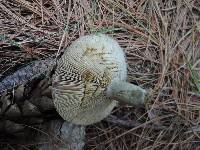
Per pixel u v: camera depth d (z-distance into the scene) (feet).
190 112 1.34
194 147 1.32
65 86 1.05
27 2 1.39
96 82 1.03
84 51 1.04
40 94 1.17
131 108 1.34
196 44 1.42
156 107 1.32
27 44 1.34
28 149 1.27
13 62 1.31
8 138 1.24
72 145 1.24
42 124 1.26
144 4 1.45
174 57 1.38
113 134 1.31
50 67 1.25
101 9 1.43
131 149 1.30
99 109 1.09
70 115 1.10
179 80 1.36
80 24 1.39
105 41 1.06
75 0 1.42
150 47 1.40
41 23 1.39
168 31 1.43
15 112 1.16
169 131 1.31
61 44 1.34
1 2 1.37
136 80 1.36
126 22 1.43
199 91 1.35
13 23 1.36
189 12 1.45
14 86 1.23
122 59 1.09
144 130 1.31
